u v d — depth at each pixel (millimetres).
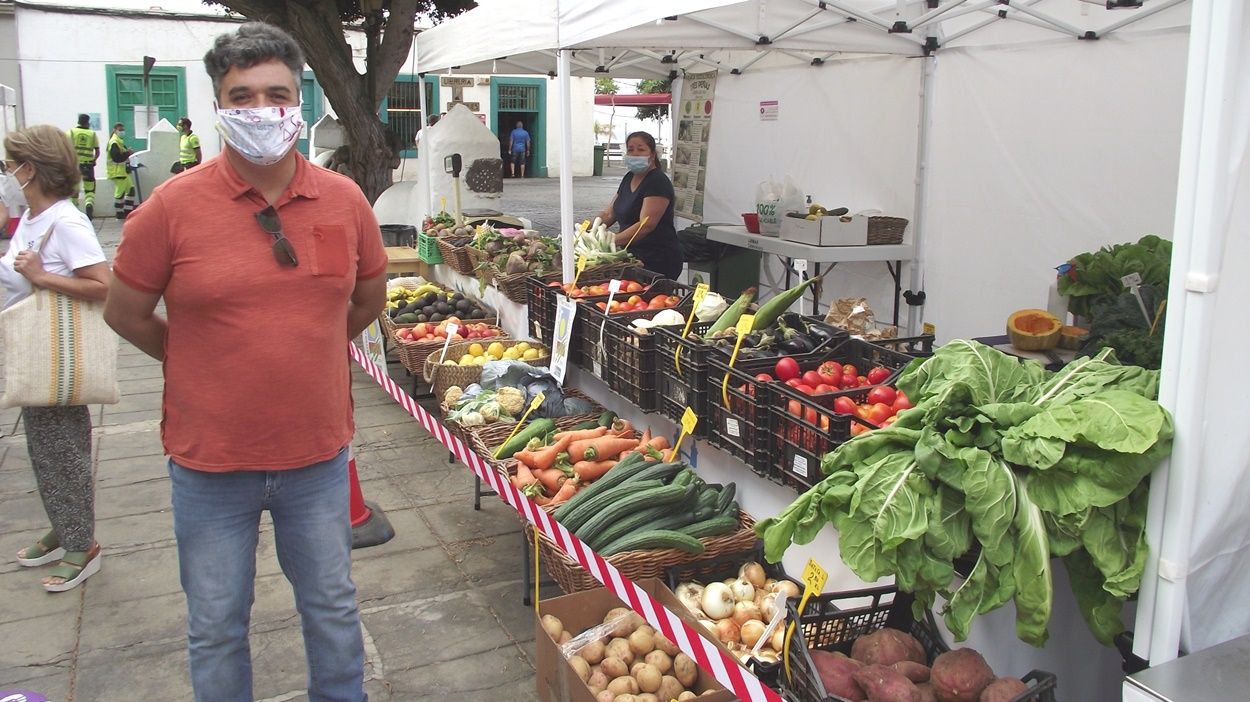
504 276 6078
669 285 5074
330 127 11539
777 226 7312
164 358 2680
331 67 9844
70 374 3820
